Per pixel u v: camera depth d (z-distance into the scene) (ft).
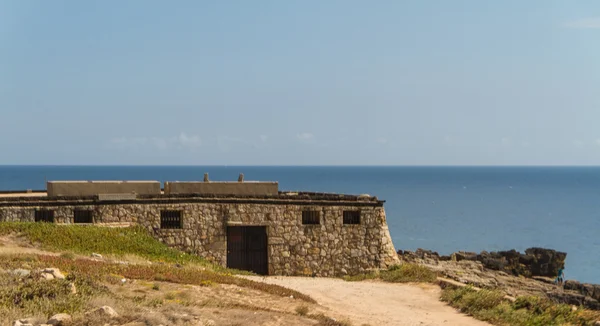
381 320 94.48
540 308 103.35
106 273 92.12
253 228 147.02
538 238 366.02
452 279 142.31
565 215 508.12
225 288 96.58
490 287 134.82
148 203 139.95
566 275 254.47
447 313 104.83
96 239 127.34
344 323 83.10
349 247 151.43
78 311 66.95
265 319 75.41
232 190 151.53
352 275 150.51
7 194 171.01
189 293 86.63
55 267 88.99
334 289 121.80
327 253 149.79
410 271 143.95
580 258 297.94
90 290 77.00
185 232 141.59
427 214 495.00
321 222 150.00
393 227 403.34
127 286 86.43
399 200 650.02
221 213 144.36
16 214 130.82
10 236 120.37
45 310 66.03
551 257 218.79
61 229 126.41
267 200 146.92
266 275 144.87
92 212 136.77
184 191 148.56
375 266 152.35
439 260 202.08
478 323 97.04
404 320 96.12
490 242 345.92
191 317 69.56
